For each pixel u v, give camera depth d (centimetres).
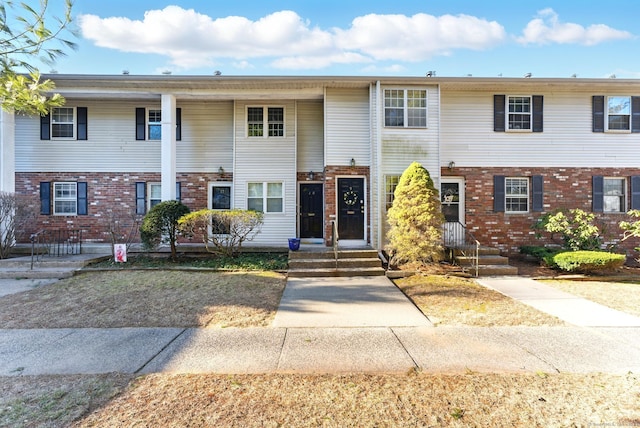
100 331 490
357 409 287
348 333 478
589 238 981
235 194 1195
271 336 468
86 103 1215
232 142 1230
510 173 1142
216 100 1210
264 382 335
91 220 1209
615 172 1145
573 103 1148
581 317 548
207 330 493
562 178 1143
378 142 1052
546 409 287
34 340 456
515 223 1139
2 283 791
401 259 930
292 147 1205
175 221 984
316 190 1226
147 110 1227
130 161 1221
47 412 281
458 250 966
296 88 1095
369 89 1073
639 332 480
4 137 1049
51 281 810
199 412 282
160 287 734
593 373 355
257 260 984
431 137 1066
